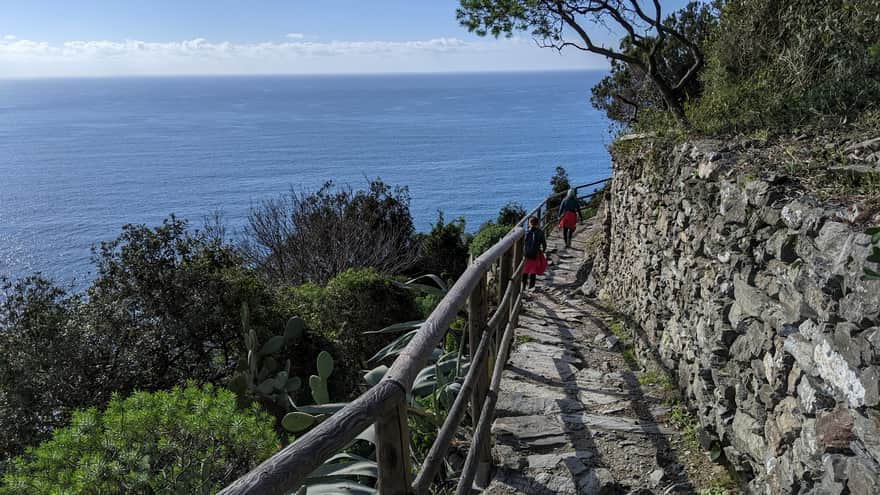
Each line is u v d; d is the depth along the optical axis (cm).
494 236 1886
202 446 396
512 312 474
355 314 1139
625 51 1427
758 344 306
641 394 455
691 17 1430
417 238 2270
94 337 938
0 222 14350
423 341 197
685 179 498
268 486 100
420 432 394
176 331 937
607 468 341
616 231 905
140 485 371
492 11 995
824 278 236
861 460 204
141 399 403
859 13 491
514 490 317
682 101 996
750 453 306
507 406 423
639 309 655
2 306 920
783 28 629
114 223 14012
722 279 376
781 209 296
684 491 320
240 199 16988
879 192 256
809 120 464
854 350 209
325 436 124
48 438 859
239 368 727
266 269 1672
